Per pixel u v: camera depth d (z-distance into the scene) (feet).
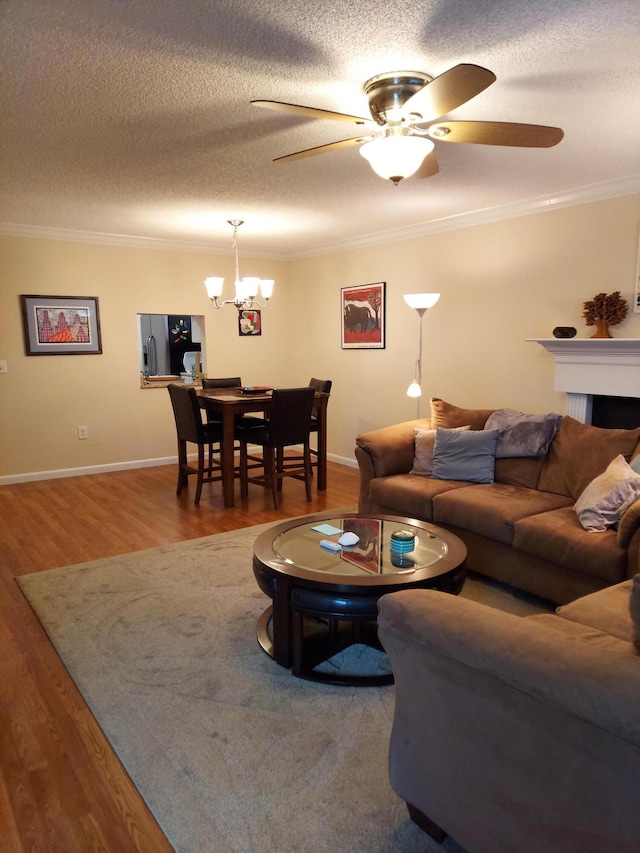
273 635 7.90
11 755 6.01
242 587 10.05
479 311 15.15
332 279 19.94
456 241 15.49
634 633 4.09
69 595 9.71
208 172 11.02
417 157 6.95
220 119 8.30
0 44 6.12
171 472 18.92
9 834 5.04
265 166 10.64
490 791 4.24
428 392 16.83
